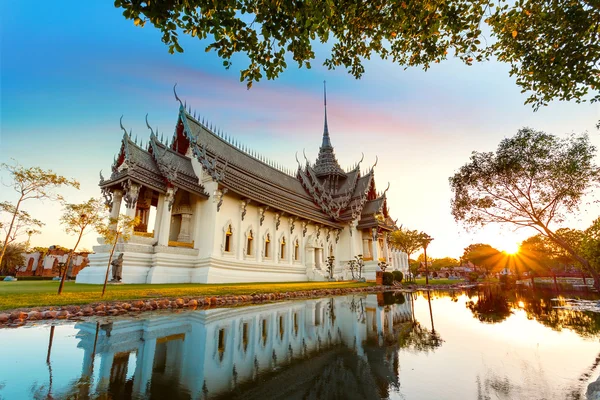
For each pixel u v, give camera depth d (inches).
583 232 916.0
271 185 1413.6
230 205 1039.6
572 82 303.7
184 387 183.9
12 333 312.0
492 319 470.3
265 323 399.2
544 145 544.4
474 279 2415.1
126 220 565.3
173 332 327.0
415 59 356.8
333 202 1766.7
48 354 240.8
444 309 602.5
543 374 212.4
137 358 236.1
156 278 800.3
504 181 590.6
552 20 283.1
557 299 826.2
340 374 213.2
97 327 345.7
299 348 283.6
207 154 1112.8
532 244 1964.8
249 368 223.0
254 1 229.8
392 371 219.3
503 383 194.7
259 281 1090.1
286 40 234.4
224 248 980.6
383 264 1467.8
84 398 163.3
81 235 520.1
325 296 829.2
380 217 1752.0
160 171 924.6
